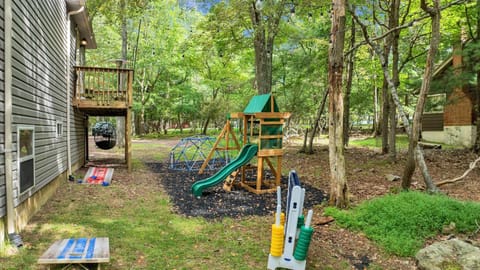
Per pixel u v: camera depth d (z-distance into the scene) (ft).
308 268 10.80
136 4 43.98
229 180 22.62
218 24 35.42
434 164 29.84
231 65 74.69
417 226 13.60
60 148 22.35
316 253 11.96
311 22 44.86
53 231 13.44
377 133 64.54
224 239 13.08
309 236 10.13
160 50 74.64
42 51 17.58
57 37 21.80
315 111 59.67
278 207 10.40
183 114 87.66
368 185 22.66
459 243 11.23
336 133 17.07
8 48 12.30
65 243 10.65
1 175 11.82
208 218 15.78
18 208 13.34
